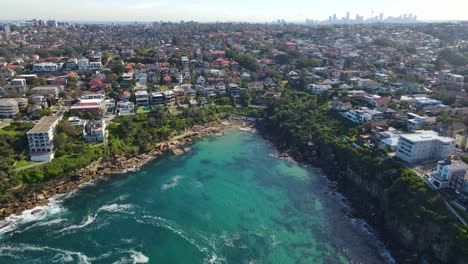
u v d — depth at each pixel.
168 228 89.88
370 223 93.81
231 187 112.94
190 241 84.81
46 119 132.38
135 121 153.62
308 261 78.75
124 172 123.44
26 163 110.38
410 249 82.00
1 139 116.44
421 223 80.88
